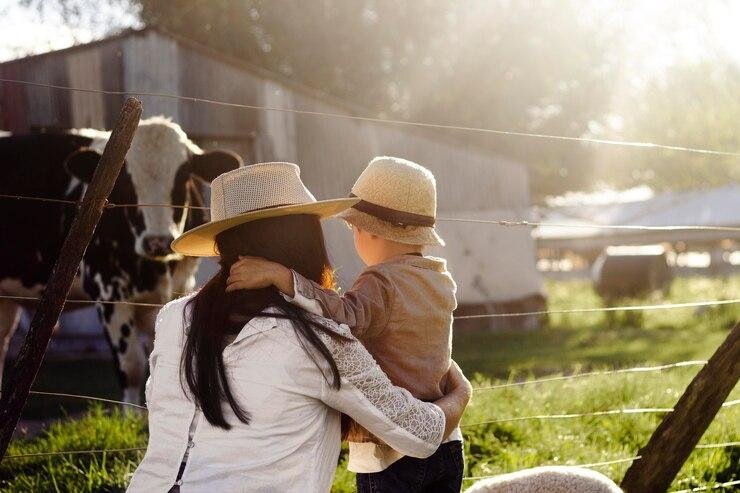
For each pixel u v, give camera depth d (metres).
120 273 6.42
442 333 2.56
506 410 5.68
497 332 14.81
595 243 36.88
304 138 14.59
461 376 2.66
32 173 6.84
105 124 13.76
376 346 2.50
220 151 6.28
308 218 2.37
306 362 2.20
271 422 2.17
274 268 2.26
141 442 5.18
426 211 2.65
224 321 2.22
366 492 2.58
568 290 25.58
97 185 2.52
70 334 13.91
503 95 23.92
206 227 2.29
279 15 21.89
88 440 5.14
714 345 11.02
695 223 33.50
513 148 24.17
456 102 23.89
